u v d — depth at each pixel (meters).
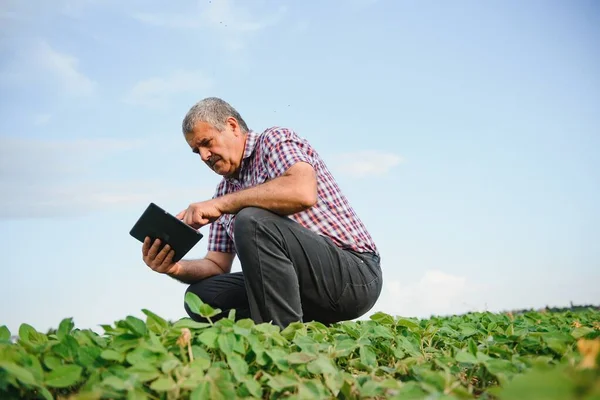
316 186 2.84
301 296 2.88
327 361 1.92
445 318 3.71
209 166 3.20
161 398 1.68
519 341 2.47
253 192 2.76
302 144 3.03
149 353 1.79
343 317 3.00
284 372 1.93
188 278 3.21
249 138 3.17
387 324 2.75
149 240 2.81
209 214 2.79
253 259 2.66
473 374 2.13
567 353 2.13
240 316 3.24
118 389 1.59
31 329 2.12
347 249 2.98
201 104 3.14
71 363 1.87
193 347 1.93
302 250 2.74
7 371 1.61
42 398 1.68
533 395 1.07
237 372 1.81
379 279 3.05
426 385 1.63
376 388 1.71
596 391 1.04
